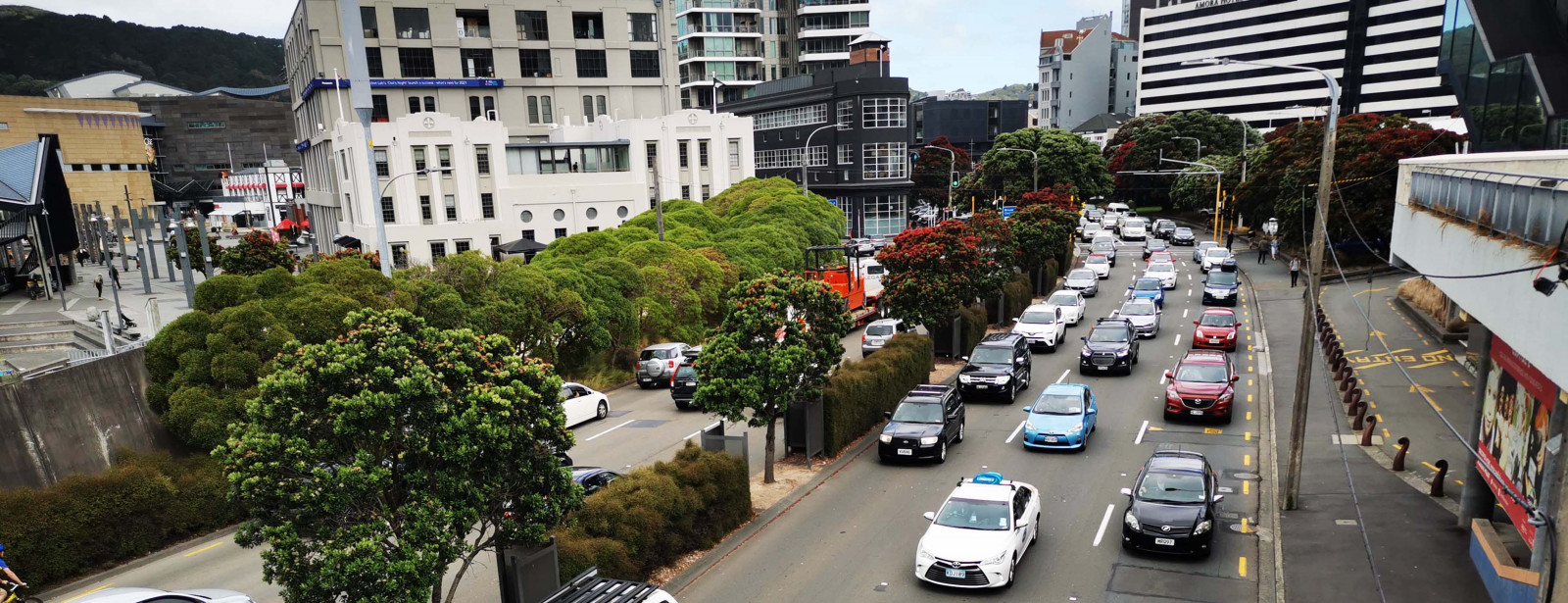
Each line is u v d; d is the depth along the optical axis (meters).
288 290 22.45
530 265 31.73
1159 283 42.19
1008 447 22.73
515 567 12.37
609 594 10.95
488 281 28.55
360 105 26.16
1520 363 12.50
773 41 121.88
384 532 10.03
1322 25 119.38
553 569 13.03
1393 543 15.38
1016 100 138.50
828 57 120.06
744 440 19.84
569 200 64.19
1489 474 14.20
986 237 38.25
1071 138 87.19
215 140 148.88
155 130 144.50
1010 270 40.88
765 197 52.47
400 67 72.94
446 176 59.81
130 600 10.41
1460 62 26.73
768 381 19.05
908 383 27.75
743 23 120.31
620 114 81.25
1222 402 23.55
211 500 18.75
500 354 12.18
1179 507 15.68
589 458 23.00
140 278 56.31
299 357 10.62
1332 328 31.77
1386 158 42.97
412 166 58.69
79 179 91.44
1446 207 13.04
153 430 20.14
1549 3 22.66
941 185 94.12
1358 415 22.19
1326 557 15.02
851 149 82.25
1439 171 13.70
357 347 10.45
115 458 19.09
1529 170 9.70
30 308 39.84
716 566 16.02
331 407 10.07
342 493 9.93
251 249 40.88
